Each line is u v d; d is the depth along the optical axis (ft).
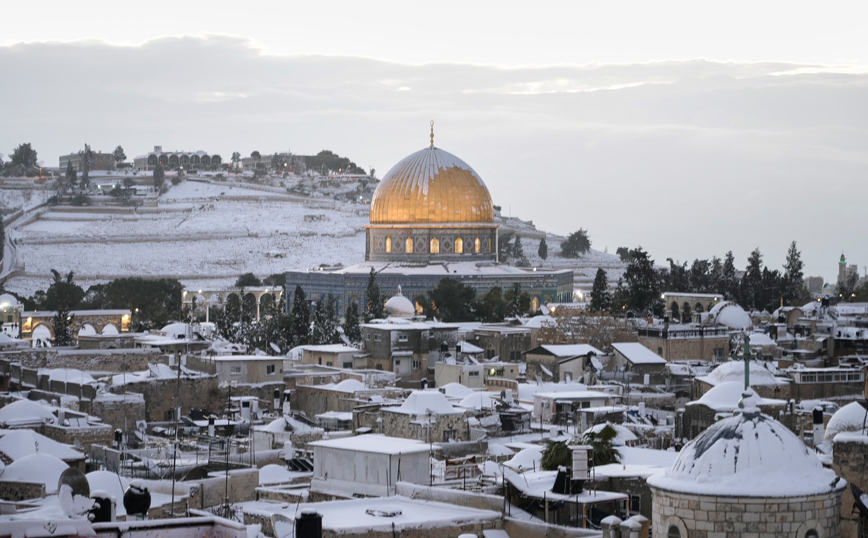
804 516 158.40
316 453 312.71
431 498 236.02
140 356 637.30
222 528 155.84
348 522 214.28
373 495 298.35
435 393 416.87
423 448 312.71
